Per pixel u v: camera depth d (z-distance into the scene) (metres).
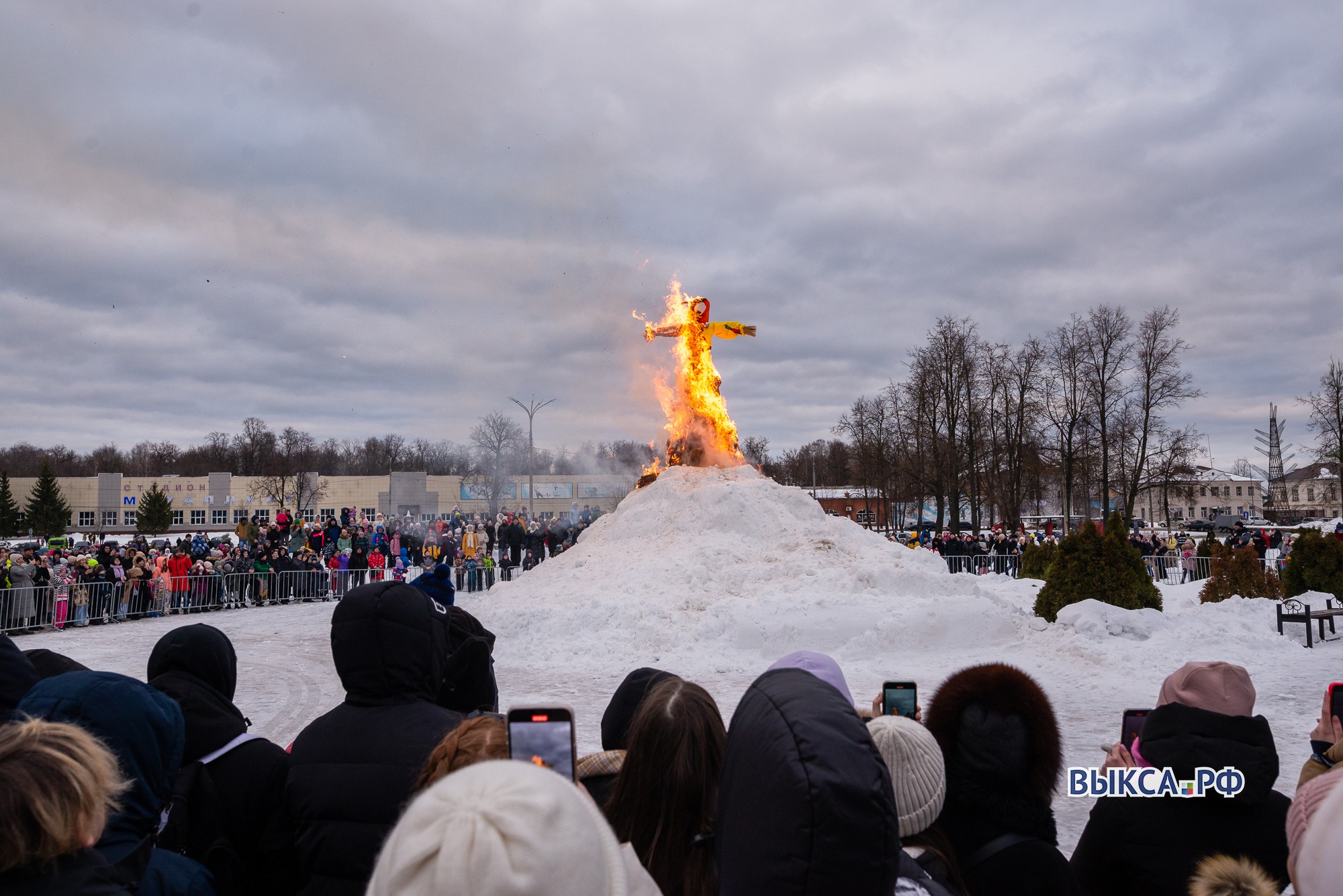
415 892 1.15
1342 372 57.84
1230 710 3.22
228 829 3.30
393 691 3.45
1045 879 2.78
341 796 3.15
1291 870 1.88
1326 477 76.31
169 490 79.25
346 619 3.48
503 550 32.34
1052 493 62.59
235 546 27.66
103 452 115.31
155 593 22.48
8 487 70.94
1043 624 15.56
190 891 2.77
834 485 92.69
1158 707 3.35
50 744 2.12
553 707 2.32
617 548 19.45
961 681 3.08
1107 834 3.29
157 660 3.59
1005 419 51.12
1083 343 49.47
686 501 20.02
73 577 20.64
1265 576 19.27
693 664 13.98
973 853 2.85
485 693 4.21
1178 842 3.13
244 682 13.34
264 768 3.44
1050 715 2.97
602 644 15.04
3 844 1.94
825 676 2.85
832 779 1.80
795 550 18.22
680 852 2.79
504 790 1.27
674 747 2.84
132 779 2.67
